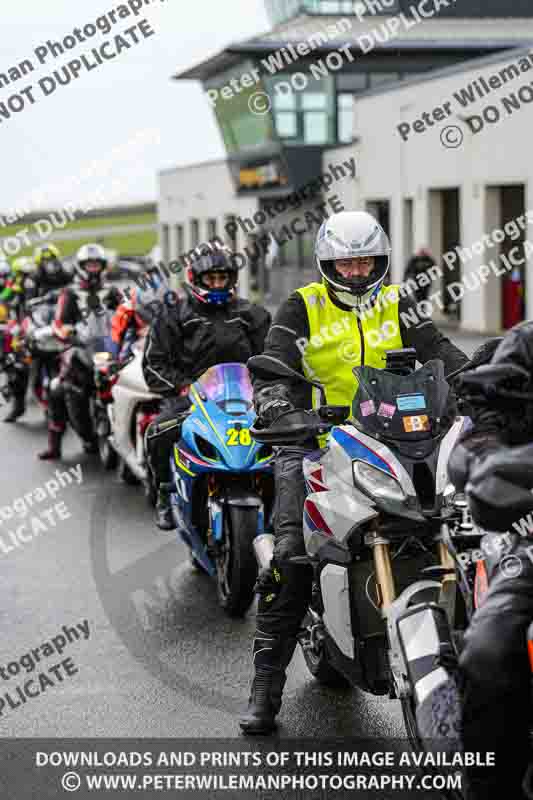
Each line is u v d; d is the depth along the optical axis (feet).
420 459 23.95
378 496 23.73
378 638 25.25
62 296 71.26
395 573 24.91
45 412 85.76
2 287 113.70
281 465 29.04
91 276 67.62
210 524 37.96
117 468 64.95
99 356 60.64
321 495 25.25
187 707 29.96
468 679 20.44
